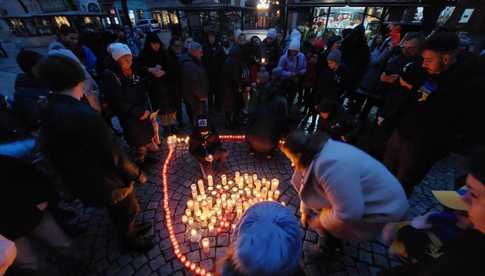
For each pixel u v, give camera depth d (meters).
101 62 5.54
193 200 3.60
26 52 3.23
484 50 5.02
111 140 2.06
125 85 3.64
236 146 5.08
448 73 2.31
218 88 5.52
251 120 4.33
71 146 1.86
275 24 14.00
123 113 3.81
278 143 4.41
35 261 2.19
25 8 23.78
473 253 0.92
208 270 2.67
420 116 2.61
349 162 1.80
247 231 1.04
